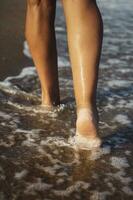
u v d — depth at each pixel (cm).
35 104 286
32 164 219
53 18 257
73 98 301
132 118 281
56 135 248
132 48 461
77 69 220
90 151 232
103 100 308
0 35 457
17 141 240
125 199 200
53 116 270
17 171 212
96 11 220
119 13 646
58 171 215
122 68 390
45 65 265
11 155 226
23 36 458
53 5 254
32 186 203
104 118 277
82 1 218
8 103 285
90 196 200
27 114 271
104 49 449
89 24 218
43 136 246
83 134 230
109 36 503
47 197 196
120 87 338
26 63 379
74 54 220
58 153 230
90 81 219
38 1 250
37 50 259
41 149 233
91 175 214
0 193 196
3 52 404
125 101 309
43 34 255
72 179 210
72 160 224
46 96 276
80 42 218
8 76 344
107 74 369
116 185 209
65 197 198
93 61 219
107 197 200
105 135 253
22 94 301
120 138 251
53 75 270
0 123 259
